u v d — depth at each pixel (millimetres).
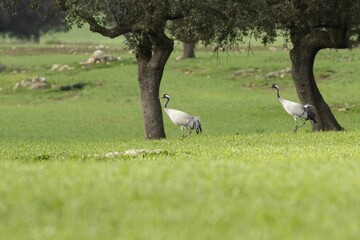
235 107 117875
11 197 25625
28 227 21328
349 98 116875
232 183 27344
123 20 74000
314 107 75750
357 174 30453
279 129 99938
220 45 74562
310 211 22391
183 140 66625
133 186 26953
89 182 28375
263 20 70250
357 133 66250
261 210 22531
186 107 119562
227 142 61656
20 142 76562
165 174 30172
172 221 21594
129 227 20969
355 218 21391
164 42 74500
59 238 19734
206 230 20312
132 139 76250
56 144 68188
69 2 71812
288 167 33094
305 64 78250
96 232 20375
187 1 67875
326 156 42719
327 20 74188
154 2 70062
